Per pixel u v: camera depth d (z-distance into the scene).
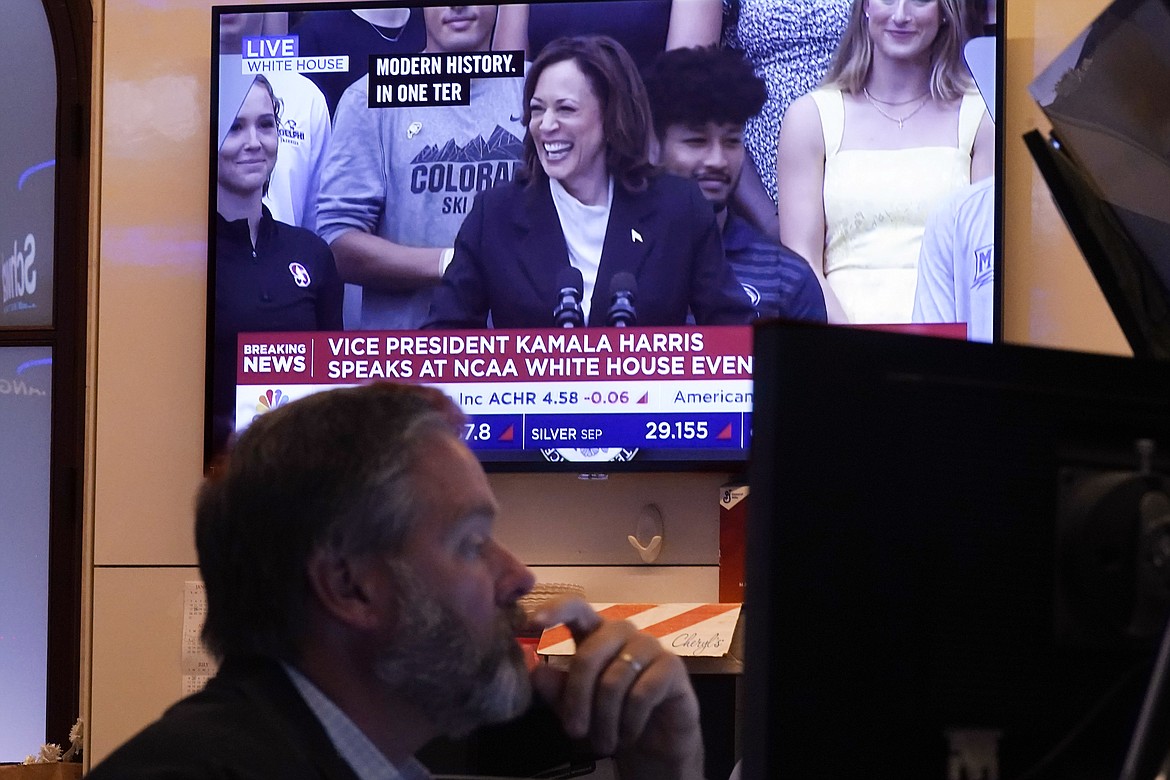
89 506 6.84
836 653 1.71
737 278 6.45
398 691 2.78
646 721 3.14
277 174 6.73
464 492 2.82
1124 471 1.88
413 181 6.68
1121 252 2.86
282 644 2.78
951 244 6.30
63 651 8.23
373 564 2.74
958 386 1.79
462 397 6.55
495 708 2.84
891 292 6.34
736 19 6.54
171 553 6.75
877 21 6.42
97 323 6.90
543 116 6.62
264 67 6.77
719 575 6.40
